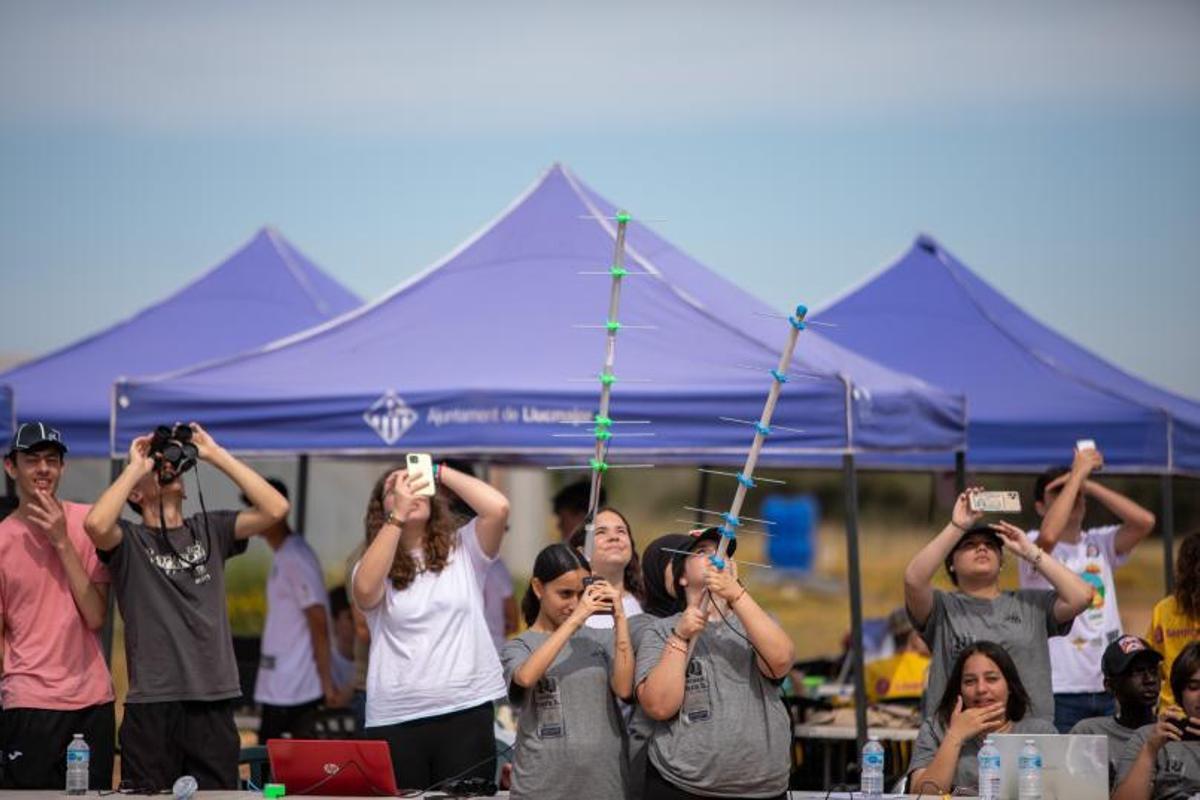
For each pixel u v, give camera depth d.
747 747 11.15
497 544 13.41
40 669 12.97
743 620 11.12
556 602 11.75
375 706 12.97
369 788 11.83
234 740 12.92
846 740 17.19
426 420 16.05
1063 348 23.89
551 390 15.91
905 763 16.80
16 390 20.80
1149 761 12.17
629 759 11.84
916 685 19.06
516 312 17.48
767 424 11.38
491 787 12.01
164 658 12.68
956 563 13.88
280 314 24.56
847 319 22.98
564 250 18.44
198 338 23.59
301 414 16.34
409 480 12.53
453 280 18.14
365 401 16.19
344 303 26.39
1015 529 13.69
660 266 18.58
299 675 18.69
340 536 31.91
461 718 12.93
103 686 13.26
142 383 16.70
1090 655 15.98
